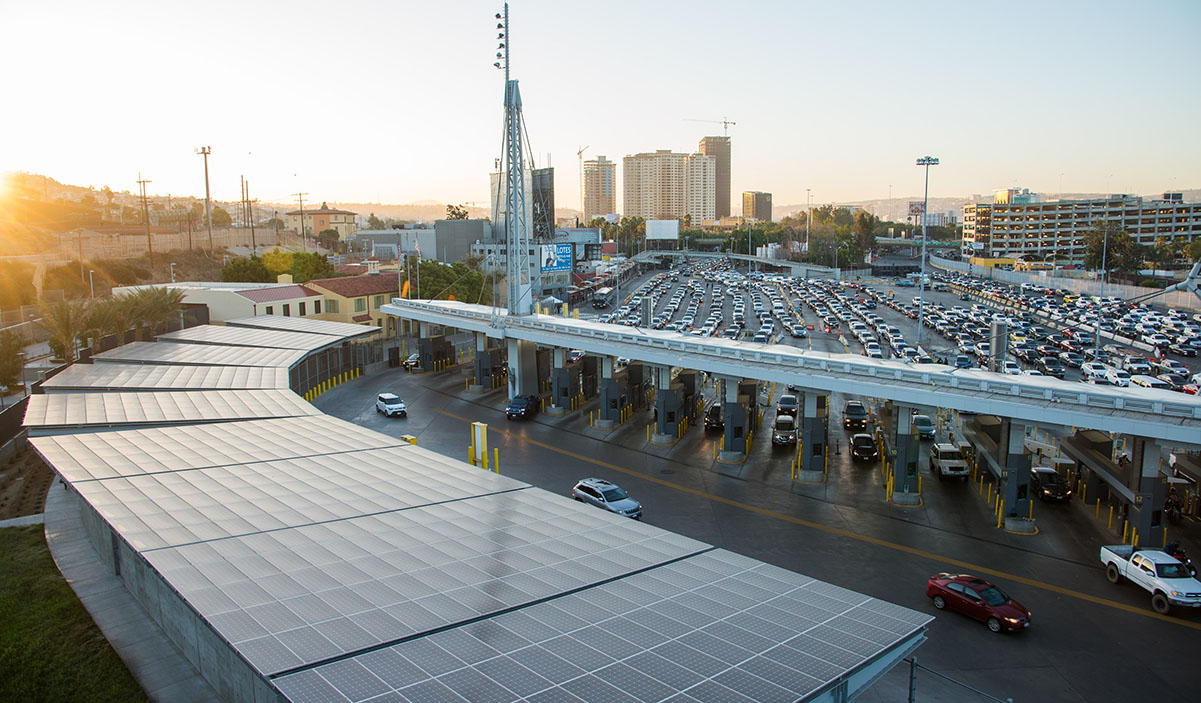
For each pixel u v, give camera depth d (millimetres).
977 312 111750
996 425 40219
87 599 23484
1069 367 71375
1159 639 23141
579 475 40188
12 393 53625
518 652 14664
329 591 17469
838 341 88750
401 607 16641
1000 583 27172
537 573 18828
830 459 43281
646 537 21891
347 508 23781
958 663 21750
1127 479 31000
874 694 20141
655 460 43156
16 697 18344
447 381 68438
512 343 57594
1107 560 27719
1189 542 30828
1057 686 20594
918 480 35938
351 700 12859
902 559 29266
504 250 147375
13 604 22984
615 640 15258
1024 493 32219
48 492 34688
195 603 16703
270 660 14164
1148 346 83000
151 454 30250
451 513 23578
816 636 15594
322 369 64312
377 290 93188
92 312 58031
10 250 124125
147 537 20906
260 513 23141
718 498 36500
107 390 43844
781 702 12977
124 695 18172
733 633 15680
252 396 41969
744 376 40875
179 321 69438
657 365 47562
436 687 13328
